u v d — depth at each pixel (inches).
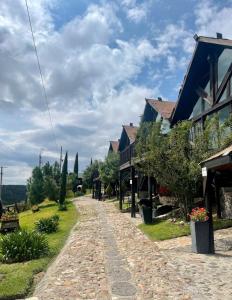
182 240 452.4
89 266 340.5
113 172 1470.2
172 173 579.8
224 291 252.4
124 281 286.7
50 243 487.8
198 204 592.4
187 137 588.4
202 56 675.4
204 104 697.0
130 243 463.5
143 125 748.0
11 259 383.6
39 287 281.9
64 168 1619.1
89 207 1225.4
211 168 358.3
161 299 240.5
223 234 453.1
